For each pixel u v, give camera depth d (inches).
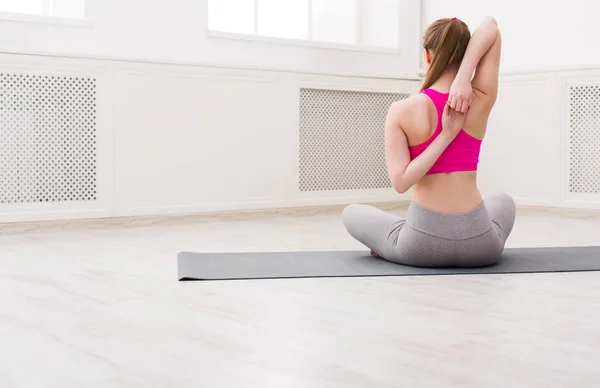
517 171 171.2
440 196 87.9
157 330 60.8
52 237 125.3
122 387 46.2
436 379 47.6
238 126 159.2
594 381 47.4
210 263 94.7
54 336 58.9
